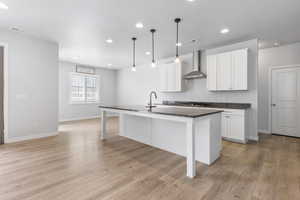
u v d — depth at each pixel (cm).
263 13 256
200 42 399
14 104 349
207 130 237
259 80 452
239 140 352
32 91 375
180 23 294
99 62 651
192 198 160
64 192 168
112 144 341
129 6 238
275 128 431
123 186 181
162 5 235
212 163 242
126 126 401
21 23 300
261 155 277
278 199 158
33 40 374
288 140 373
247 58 363
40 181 190
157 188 177
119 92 814
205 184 185
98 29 326
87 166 231
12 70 345
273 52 428
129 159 258
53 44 410
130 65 711
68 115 657
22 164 236
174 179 196
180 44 416
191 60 503
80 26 312
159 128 312
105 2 228
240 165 236
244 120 343
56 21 290
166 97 588
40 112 388
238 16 267
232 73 383
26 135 367
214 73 416
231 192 170
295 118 401
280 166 232
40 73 387
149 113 253
